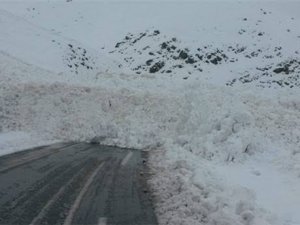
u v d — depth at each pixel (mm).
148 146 17797
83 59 56094
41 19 102000
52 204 7848
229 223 7082
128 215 7520
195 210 7867
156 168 12312
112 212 7633
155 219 7391
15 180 9633
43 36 56031
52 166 11703
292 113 18641
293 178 11484
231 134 15062
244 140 14289
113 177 10742
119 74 33188
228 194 8766
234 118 15695
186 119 18422
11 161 12062
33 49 50281
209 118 16219
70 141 18375
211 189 8938
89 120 20141
